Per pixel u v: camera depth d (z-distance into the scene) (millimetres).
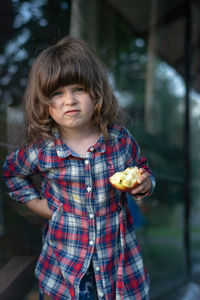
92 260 1153
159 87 4098
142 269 1217
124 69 3715
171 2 4012
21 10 1425
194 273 3174
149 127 3900
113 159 1185
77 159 1144
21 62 1399
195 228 4105
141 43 3889
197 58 4426
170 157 4012
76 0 2633
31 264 1339
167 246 3357
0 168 1252
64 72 1063
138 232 3145
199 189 4449
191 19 4289
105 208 1166
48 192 1208
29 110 1180
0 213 1238
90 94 1108
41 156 1168
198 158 4469
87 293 1136
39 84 1101
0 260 1199
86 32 3025
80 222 1149
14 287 1235
